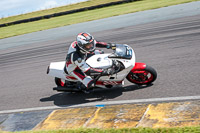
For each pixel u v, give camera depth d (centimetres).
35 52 1836
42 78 1187
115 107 729
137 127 560
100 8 4238
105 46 827
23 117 802
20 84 1173
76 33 2314
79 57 764
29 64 1522
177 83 826
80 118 705
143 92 812
